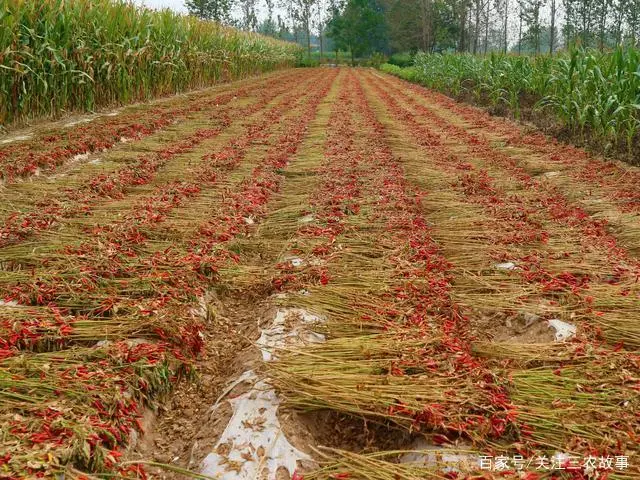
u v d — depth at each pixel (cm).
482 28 5228
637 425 313
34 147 930
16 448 276
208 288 506
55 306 438
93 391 331
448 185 827
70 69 1234
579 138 1141
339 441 328
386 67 4881
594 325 429
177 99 1783
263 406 339
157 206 674
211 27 2317
